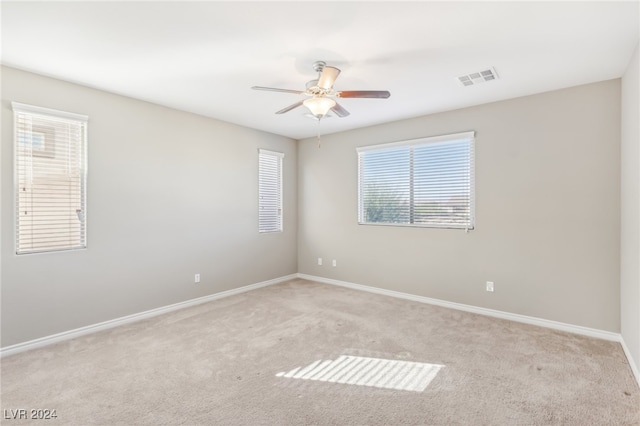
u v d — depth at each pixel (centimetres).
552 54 258
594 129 314
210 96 355
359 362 265
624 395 217
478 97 357
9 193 281
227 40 236
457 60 268
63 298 311
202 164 430
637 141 240
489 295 379
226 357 274
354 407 206
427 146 428
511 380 236
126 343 302
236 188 476
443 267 414
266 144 521
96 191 333
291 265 569
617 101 303
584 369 251
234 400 214
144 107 370
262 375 245
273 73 295
